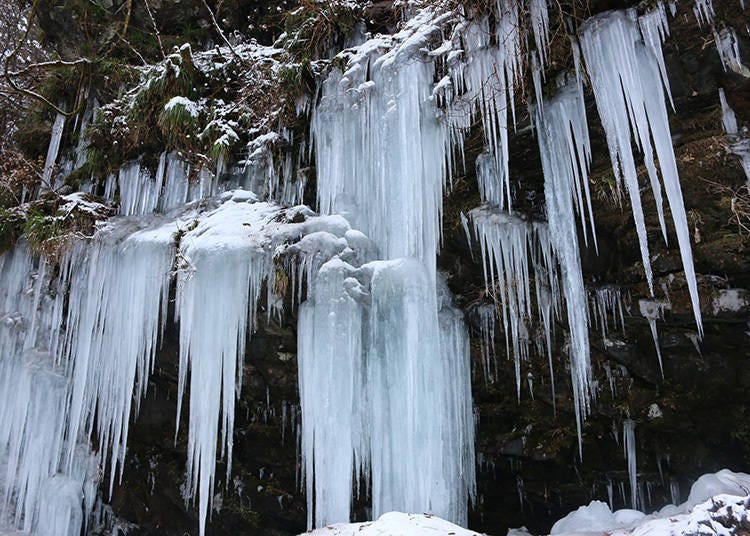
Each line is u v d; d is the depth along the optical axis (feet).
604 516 15.46
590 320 17.95
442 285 19.22
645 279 16.90
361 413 16.49
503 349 19.35
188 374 21.81
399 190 17.03
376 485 15.87
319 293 17.06
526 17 13.92
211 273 18.04
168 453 24.52
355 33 20.86
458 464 17.74
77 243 22.50
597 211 16.63
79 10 27.96
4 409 24.49
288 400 21.71
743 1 12.23
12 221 24.63
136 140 23.81
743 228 14.96
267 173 21.53
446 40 16.74
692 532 10.37
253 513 23.17
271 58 23.11
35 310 23.58
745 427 17.47
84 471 25.05
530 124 15.85
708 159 14.43
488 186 17.35
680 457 18.56
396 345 16.20
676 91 13.94
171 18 27.89
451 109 16.22
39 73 30.89
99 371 21.26
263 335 19.34
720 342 16.84
